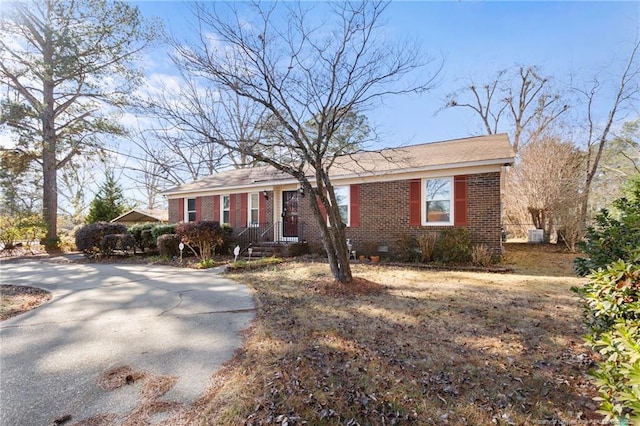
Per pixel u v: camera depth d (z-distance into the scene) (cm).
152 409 257
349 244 1134
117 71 1661
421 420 244
